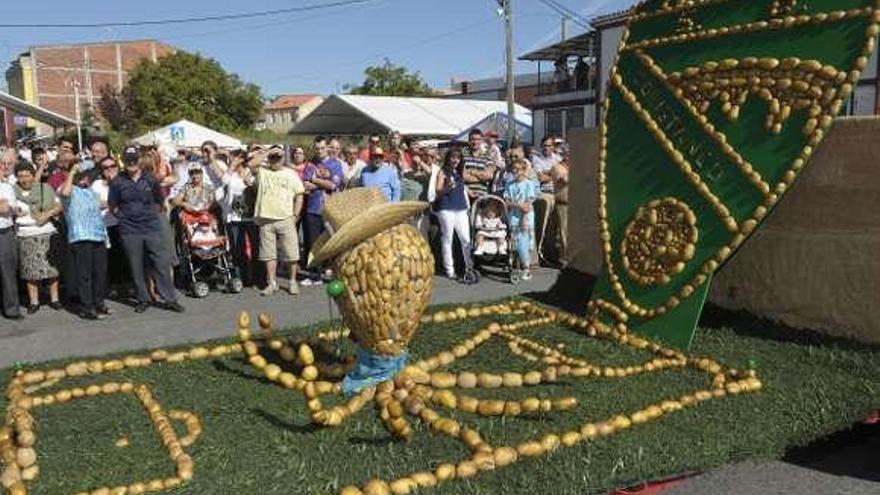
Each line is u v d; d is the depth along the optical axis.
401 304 5.04
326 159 11.49
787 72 5.82
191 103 50.19
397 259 4.98
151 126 49.28
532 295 8.46
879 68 17.59
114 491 3.71
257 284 11.09
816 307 6.07
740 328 6.46
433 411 4.63
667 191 6.51
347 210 5.02
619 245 6.80
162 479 3.83
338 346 6.39
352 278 5.00
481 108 29.86
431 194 11.30
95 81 71.25
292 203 10.27
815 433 4.55
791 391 4.97
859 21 5.51
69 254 9.24
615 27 29.81
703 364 5.56
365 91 57.94
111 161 9.83
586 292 8.16
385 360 5.20
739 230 5.90
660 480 4.07
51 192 9.45
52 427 4.75
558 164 12.54
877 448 4.92
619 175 6.98
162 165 10.62
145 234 9.34
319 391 5.27
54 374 5.86
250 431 4.52
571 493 3.77
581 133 8.27
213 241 10.39
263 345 6.50
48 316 9.21
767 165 5.83
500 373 5.58
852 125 5.77
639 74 7.02
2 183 8.93
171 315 9.22
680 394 4.99
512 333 6.76
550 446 4.14
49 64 69.12
